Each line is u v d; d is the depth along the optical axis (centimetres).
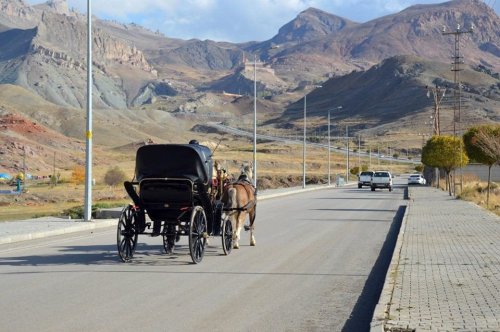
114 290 1205
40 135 18250
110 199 6462
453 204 4003
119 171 9525
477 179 8125
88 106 2806
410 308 985
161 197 1609
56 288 1222
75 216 3128
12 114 19350
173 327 926
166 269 1466
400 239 1969
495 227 2406
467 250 1719
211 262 1584
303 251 1806
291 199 5084
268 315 1010
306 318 994
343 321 978
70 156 16312
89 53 2834
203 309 1046
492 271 1352
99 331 899
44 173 13488
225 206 1745
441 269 1382
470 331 839
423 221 2694
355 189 7662
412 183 9075
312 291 1212
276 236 2212
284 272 1431
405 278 1267
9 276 1360
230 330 914
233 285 1266
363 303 1109
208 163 1664
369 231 2398
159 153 1625
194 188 1599
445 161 5838
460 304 1014
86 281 1301
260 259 1641
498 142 4241
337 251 1809
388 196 5612
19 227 2478
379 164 17462
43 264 1542
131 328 917
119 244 1540
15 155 14312
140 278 1340
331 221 2867
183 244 1967
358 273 1425
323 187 8319
